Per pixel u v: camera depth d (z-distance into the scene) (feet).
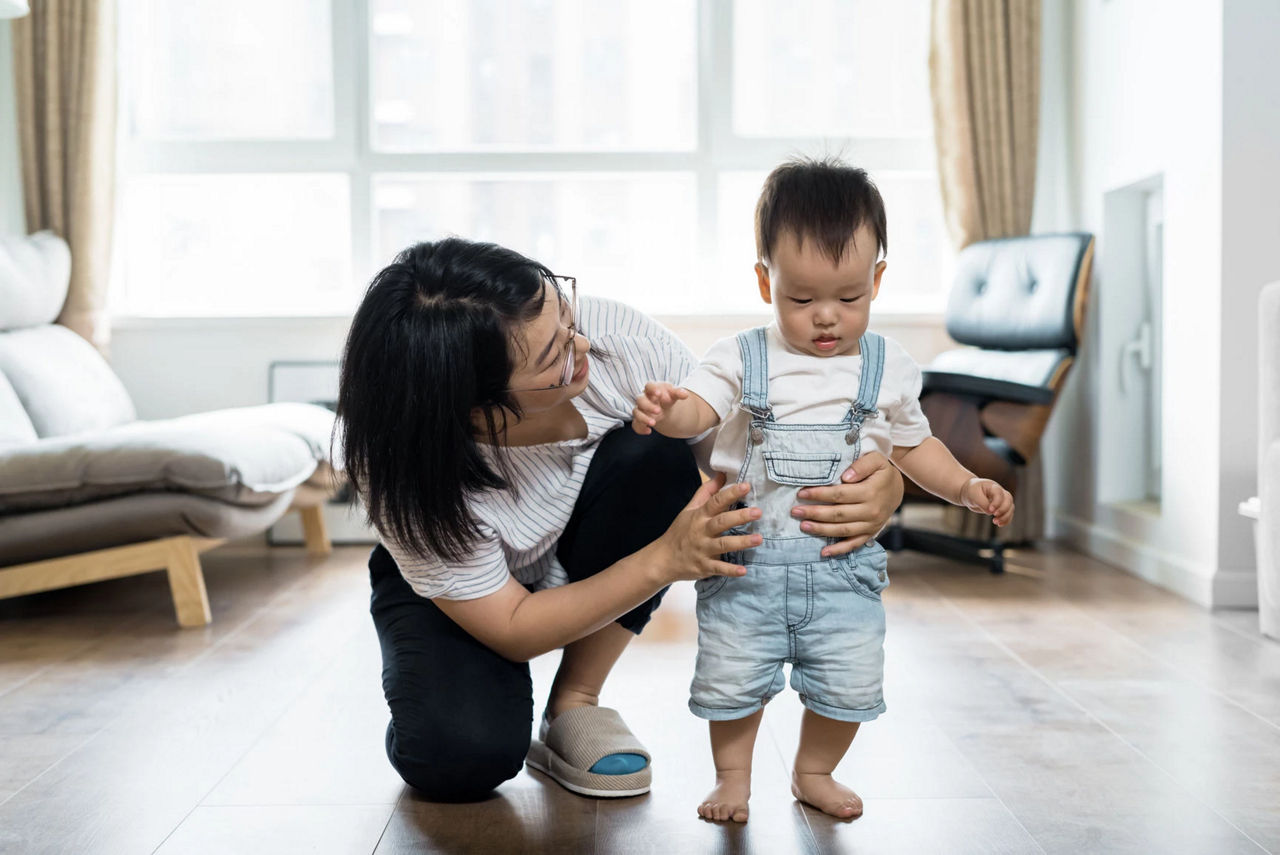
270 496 9.57
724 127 13.56
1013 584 10.22
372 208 13.67
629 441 5.26
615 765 5.12
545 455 5.09
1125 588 10.02
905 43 13.89
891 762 5.55
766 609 4.64
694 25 13.71
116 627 8.84
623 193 13.98
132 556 8.82
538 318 4.22
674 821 4.83
